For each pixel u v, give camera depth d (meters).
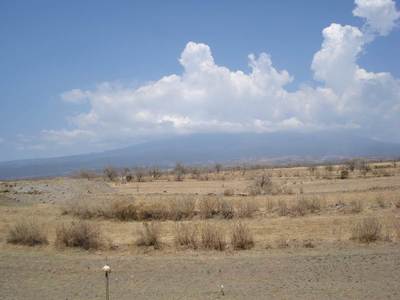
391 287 10.33
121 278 11.91
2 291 10.90
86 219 24.02
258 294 10.06
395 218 20.17
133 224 21.97
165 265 13.25
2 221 23.34
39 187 38.31
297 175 61.53
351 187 38.41
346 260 13.01
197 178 63.91
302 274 11.70
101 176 71.38
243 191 37.56
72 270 12.95
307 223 20.00
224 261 13.48
